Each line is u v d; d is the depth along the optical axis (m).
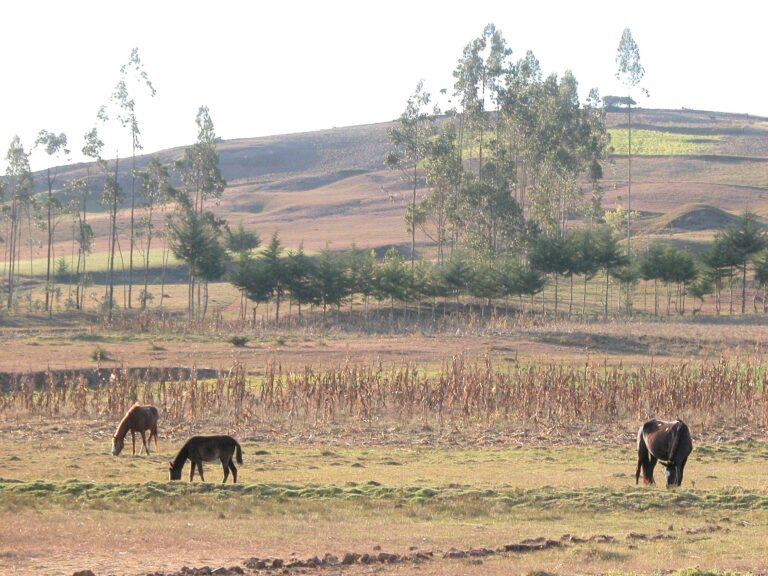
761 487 31.33
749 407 49.03
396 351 77.88
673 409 49.19
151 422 37.47
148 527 22.73
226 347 79.44
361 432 44.62
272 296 111.50
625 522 25.31
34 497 26.48
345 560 19.77
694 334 91.88
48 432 42.78
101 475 31.61
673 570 19.12
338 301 109.81
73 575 17.67
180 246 114.75
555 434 45.03
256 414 48.06
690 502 27.80
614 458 38.84
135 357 71.75
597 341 86.62
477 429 45.97
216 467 34.47
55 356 71.12
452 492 28.67
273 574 18.70
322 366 67.94
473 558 20.30
